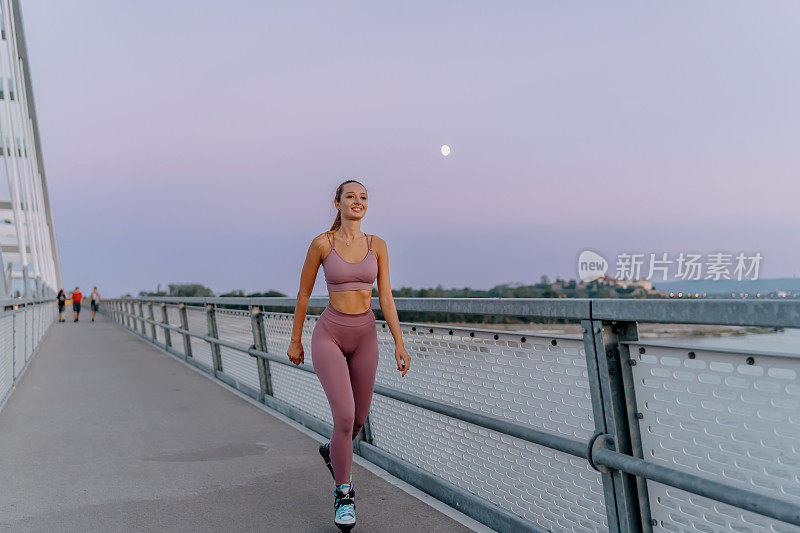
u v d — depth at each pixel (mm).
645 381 2307
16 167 25266
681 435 2158
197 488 3887
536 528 2852
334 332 3121
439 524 3207
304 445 4938
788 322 1647
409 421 4016
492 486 3227
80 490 3877
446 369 3564
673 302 2002
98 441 5184
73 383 8594
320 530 3176
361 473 4121
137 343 15945
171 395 7480
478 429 3326
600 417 2410
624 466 2260
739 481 1949
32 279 30109
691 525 2193
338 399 3043
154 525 3275
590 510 2605
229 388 8008
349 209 3064
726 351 1960
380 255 3182
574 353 2613
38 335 14883
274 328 6406
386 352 4285
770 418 1845
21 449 4941
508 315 2918
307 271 3176
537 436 2738
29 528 3252
